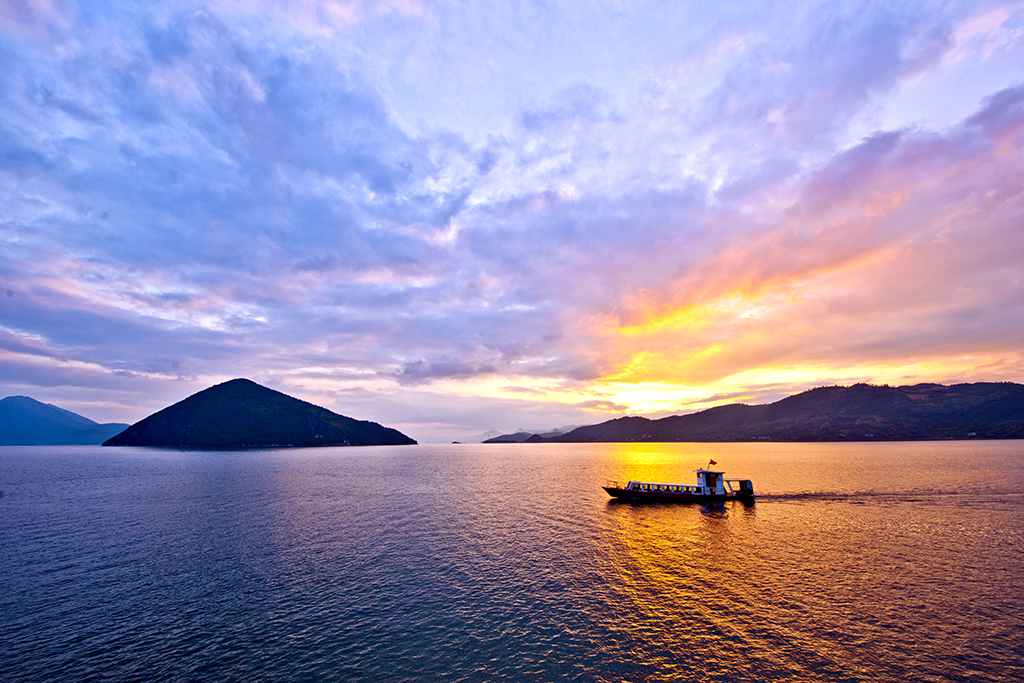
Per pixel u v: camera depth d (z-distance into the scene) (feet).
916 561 177.58
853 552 190.29
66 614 136.46
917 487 366.22
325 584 158.10
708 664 108.17
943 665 107.55
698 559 182.80
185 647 117.39
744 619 129.90
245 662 110.63
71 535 227.40
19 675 106.11
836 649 114.21
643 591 149.89
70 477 497.05
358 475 515.50
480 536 221.25
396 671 106.32
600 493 371.35
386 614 134.62
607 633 122.72
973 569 167.94
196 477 488.02
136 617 134.31
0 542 214.90
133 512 287.07
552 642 118.32
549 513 280.51
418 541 212.02
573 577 163.12
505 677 103.71
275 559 185.78
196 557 189.06
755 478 438.81
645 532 228.63
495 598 145.28
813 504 301.22
